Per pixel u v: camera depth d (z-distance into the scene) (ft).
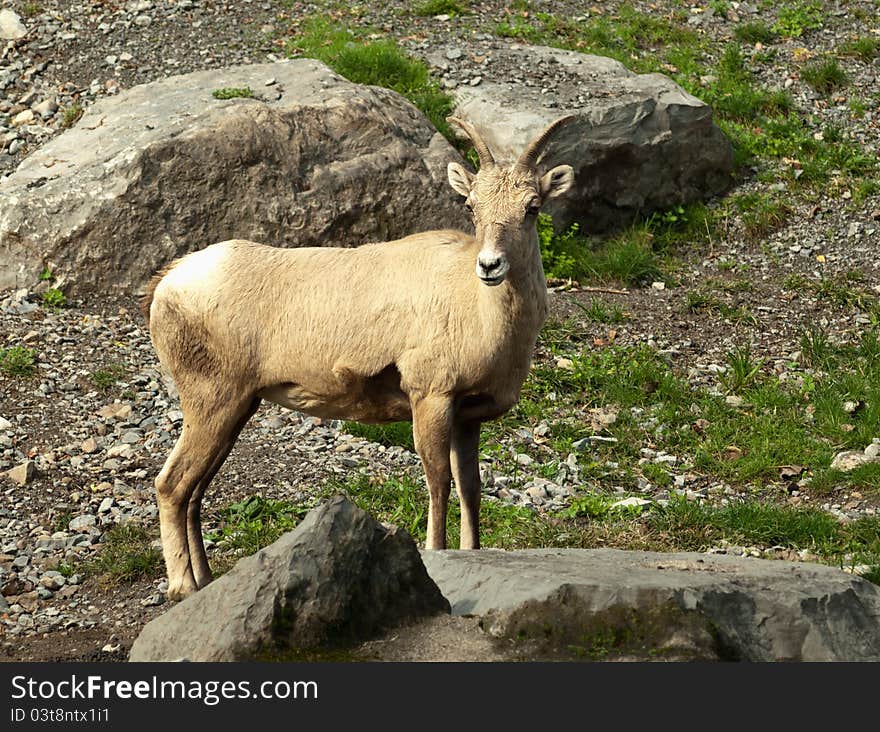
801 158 94.79
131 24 102.06
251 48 99.35
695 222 89.15
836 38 107.76
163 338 46.73
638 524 55.11
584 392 69.67
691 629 32.81
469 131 45.83
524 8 108.27
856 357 73.82
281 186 78.28
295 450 61.62
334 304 45.68
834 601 35.29
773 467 61.57
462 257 45.44
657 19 108.78
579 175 86.58
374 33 101.81
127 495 56.54
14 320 72.23
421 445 45.24
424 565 36.83
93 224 75.20
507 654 32.58
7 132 90.17
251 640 32.35
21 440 60.54
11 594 49.03
